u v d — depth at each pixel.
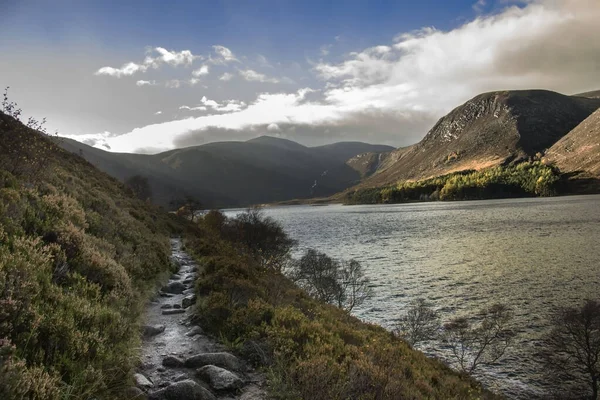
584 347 21.77
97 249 10.05
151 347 7.48
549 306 33.41
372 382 6.68
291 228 126.31
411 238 85.31
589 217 101.06
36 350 4.81
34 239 7.75
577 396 19.95
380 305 37.00
